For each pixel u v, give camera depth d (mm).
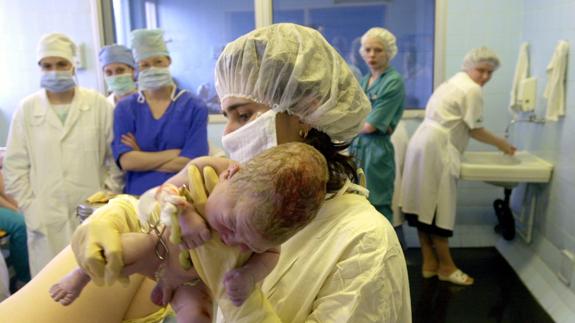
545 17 3199
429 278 3414
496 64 3123
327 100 930
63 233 2645
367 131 3109
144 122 2393
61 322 1009
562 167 2959
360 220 884
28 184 2650
